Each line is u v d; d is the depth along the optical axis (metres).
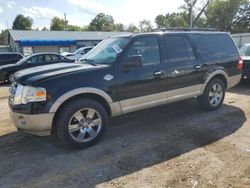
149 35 5.39
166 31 5.86
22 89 4.37
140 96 5.18
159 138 5.02
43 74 4.49
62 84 4.36
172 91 5.66
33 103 4.24
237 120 5.88
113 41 5.44
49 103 4.26
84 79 4.54
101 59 5.18
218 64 6.46
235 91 8.89
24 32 39.66
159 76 5.38
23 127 4.43
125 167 4.00
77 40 38.97
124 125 5.77
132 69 5.04
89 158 4.32
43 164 4.18
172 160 4.16
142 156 4.32
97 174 3.84
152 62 5.34
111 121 6.04
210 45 6.44
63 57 14.69
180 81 5.77
